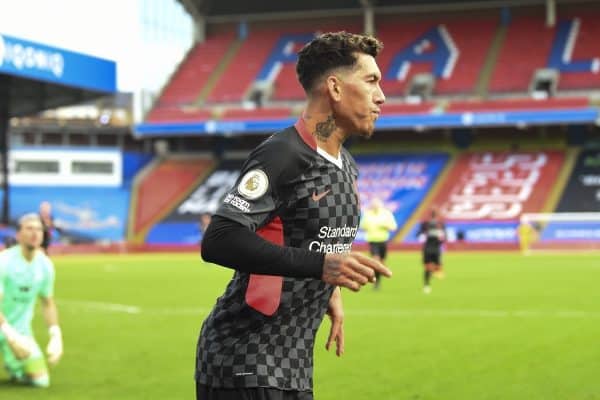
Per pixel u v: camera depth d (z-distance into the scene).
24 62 19.66
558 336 11.20
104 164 48.28
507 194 41.94
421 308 14.98
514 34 48.06
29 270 7.80
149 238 44.09
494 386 7.92
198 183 47.88
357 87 3.24
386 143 47.62
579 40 46.47
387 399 7.41
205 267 30.22
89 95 27.09
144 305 16.45
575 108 41.31
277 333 3.30
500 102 42.44
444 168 44.94
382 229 19.42
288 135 3.24
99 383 8.28
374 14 51.16
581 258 32.03
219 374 3.29
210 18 53.91
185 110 47.12
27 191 46.84
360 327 12.34
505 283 20.56
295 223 3.23
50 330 7.80
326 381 8.24
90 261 35.22
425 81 45.59
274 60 50.69
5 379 8.43
